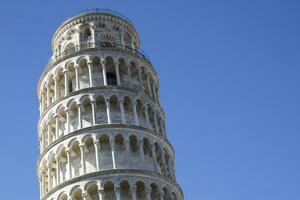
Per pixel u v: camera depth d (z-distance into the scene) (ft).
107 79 243.40
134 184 202.08
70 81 244.22
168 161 227.40
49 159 221.66
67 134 218.59
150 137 222.48
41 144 237.45
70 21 272.10
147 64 255.70
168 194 210.79
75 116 229.25
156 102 244.63
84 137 215.51
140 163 212.23
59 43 274.98
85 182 202.49
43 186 223.51
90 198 203.41
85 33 269.85
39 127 244.42
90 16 271.69
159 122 240.73
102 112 226.38
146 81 250.98
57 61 247.09
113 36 268.82
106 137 216.54
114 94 229.25
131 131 217.97
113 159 208.64
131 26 282.77
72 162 216.13
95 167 209.97
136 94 233.96
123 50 247.70
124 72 246.88
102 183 201.16
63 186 205.67
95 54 243.81
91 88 229.45
